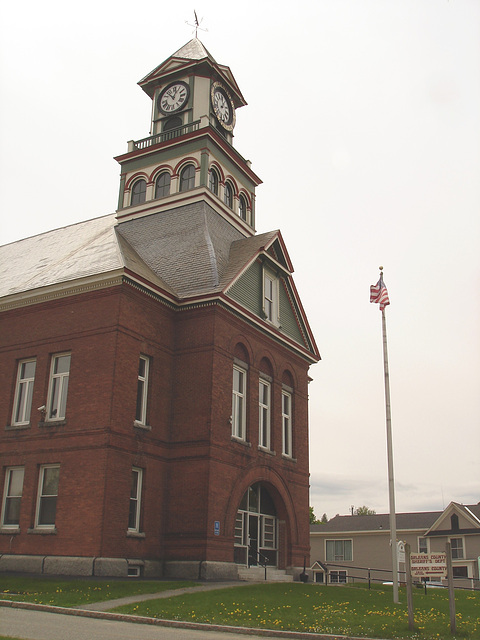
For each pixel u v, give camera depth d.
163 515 24.11
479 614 18.36
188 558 23.20
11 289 28.27
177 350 26.09
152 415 24.39
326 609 16.80
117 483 22.19
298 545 29.28
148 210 33.44
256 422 27.69
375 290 23.61
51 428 23.59
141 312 24.77
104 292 24.19
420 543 56.56
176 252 29.72
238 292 27.89
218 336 25.80
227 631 13.71
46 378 24.59
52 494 23.14
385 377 22.11
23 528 22.88
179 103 36.53
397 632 13.93
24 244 36.38
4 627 12.53
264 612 15.80
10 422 24.97
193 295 26.17
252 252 29.25
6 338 26.16
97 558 20.89
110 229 33.09
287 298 32.31
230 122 38.06
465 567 52.72
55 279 26.34
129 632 12.65
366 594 21.17
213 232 30.83
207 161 33.44
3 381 25.67
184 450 24.62
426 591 25.88
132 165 35.78
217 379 25.28
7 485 24.28
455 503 54.91
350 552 59.44
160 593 18.36
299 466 30.61
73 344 24.22
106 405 22.56
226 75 37.91
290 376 31.59
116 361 23.06
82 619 14.42
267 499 28.89
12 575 20.97
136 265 26.38
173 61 37.03
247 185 37.59
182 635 12.65
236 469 25.53
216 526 23.70
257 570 26.03
